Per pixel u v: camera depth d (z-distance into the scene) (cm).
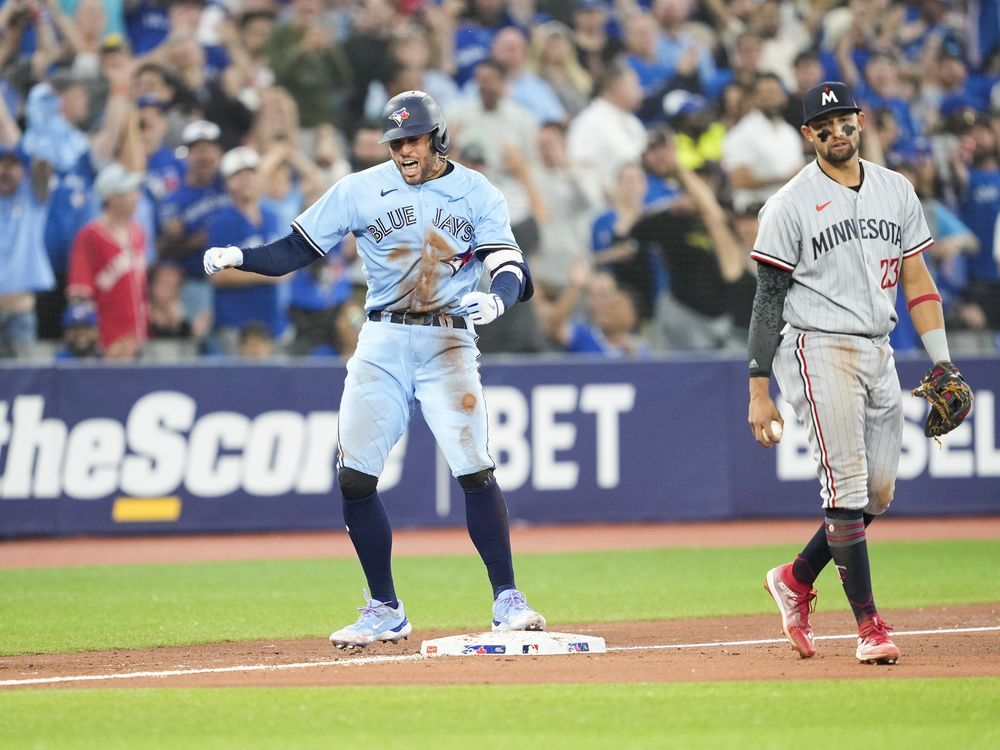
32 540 4544
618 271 5447
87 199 5031
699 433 4891
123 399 4631
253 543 4456
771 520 4906
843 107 1897
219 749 1384
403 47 5575
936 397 1958
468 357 2155
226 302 5103
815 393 1916
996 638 2264
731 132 5669
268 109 5388
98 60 5244
